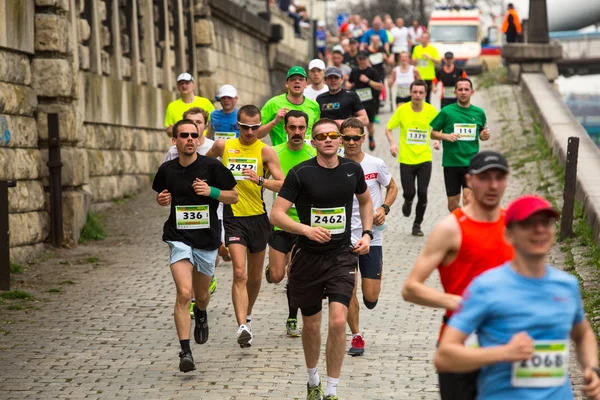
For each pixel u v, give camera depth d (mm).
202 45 40375
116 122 28703
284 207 11445
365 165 14734
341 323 11180
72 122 22984
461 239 8023
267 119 18625
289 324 15203
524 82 47594
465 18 68688
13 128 20953
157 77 33906
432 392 12148
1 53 20609
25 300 17750
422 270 8016
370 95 34656
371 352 14117
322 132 11383
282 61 55469
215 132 20453
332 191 11453
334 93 20844
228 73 45438
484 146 35781
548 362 7000
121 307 17312
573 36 97562
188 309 13125
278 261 14758
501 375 7078
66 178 22984
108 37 28703
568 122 34406
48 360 14055
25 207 21266
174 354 14312
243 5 52406
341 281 11406
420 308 16859
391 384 12531
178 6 37125
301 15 68000
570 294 7070
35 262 21031
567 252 19750
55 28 22312
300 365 13555
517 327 6953
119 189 28781
